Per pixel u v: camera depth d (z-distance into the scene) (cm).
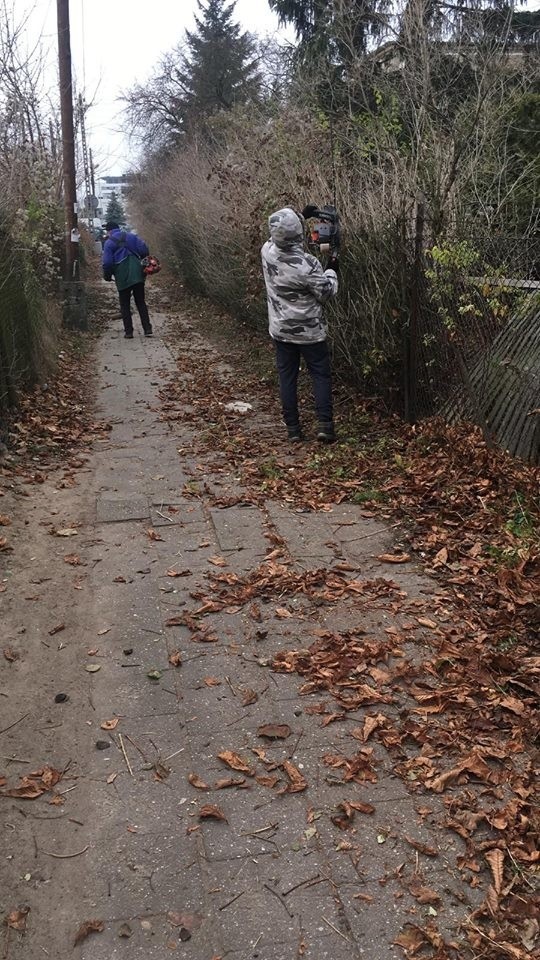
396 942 217
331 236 633
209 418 738
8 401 681
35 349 828
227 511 510
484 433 552
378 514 499
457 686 323
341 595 398
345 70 1116
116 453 639
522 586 394
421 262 614
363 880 237
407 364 651
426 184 678
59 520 498
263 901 230
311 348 622
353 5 1061
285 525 486
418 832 254
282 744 295
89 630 373
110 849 250
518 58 1081
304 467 585
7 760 289
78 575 426
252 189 999
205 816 262
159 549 457
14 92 1108
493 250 614
